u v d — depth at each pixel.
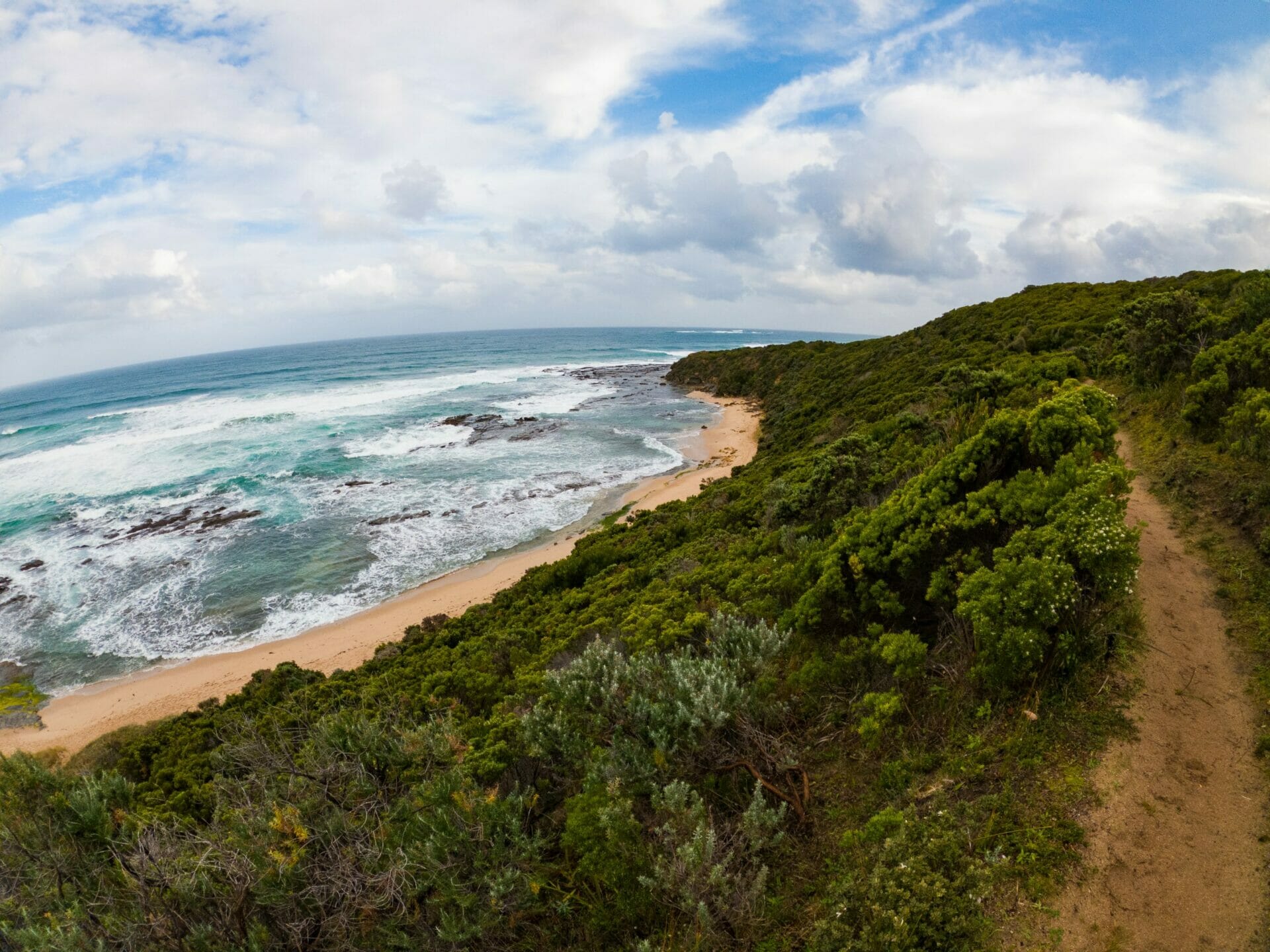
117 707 18.66
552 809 6.60
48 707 19.11
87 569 27.48
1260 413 9.13
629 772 5.91
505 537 29.05
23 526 32.34
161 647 21.89
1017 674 5.77
